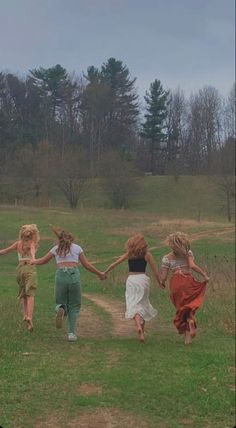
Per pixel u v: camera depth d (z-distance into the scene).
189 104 109.31
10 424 5.10
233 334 10.57
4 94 70.88
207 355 8.16
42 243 37.28
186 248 8.68
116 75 104.06
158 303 14.87
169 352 8.20
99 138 94.44
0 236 39.03
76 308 8.59
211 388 6.54
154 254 33.09
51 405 5.63
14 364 6.96
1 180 61.97
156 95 105.69
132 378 6.68
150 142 106.31
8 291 16.97
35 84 83.62
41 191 63.31
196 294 8.73
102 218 49.12
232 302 15.13
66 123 88.94
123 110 101.69
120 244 38.22
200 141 106.94
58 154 69.00
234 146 76.44
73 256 8.45
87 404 5.71
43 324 9.88
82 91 95.94
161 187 82.12
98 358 7.57
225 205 70.12
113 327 10.42
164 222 48.78
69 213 52.25
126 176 71.25
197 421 5.47
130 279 8.73
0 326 9.16
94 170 72.69
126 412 5.60
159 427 5.28
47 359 7.30
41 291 17.53
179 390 6.34
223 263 24.94
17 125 69.75
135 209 71.88
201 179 83.94
